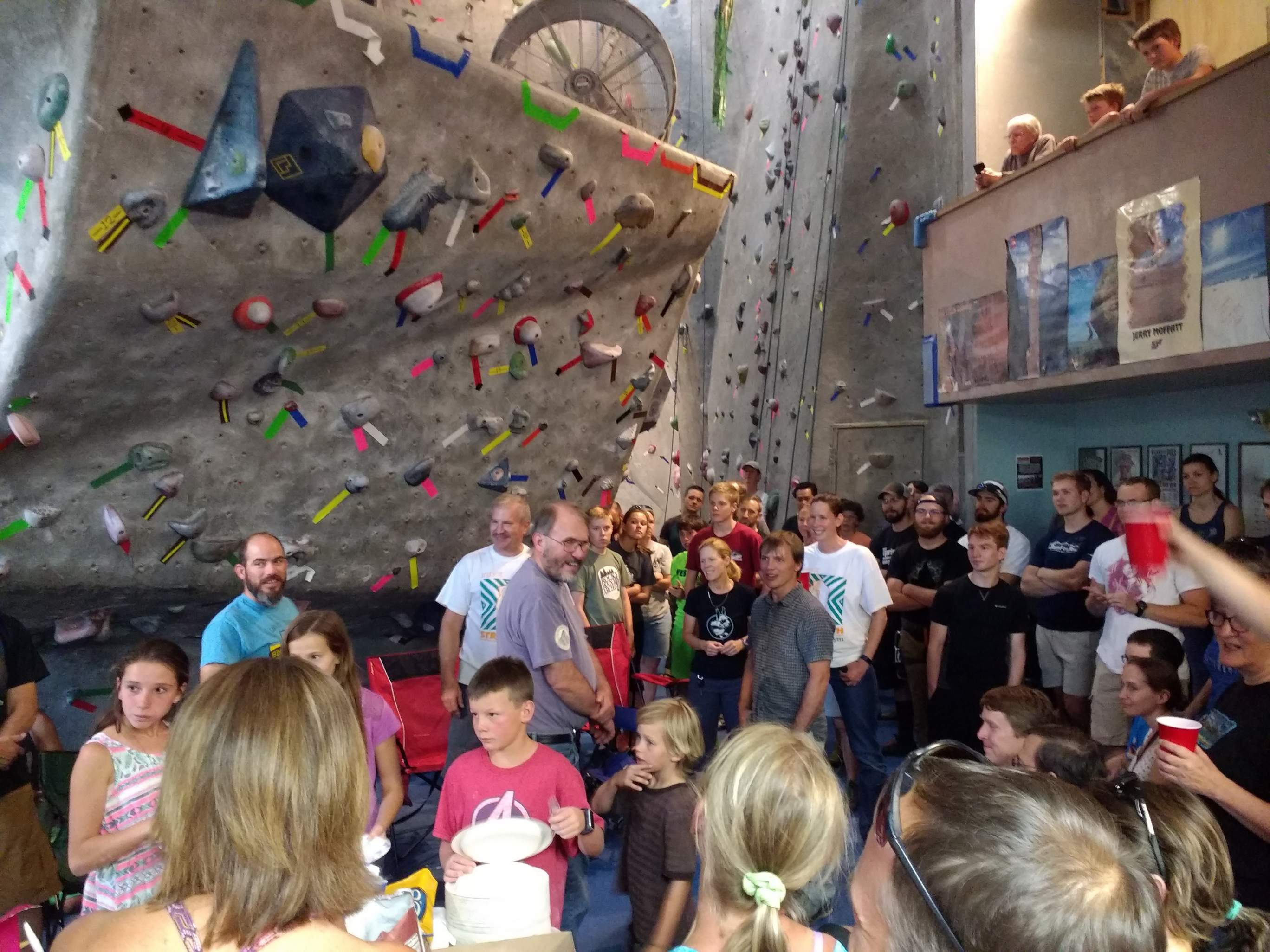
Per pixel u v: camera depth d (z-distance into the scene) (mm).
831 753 5469
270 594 3410
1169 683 2727
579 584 5422
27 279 3242
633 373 5973
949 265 6719
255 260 3576
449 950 1502
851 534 6316
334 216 3639
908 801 843
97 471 3885
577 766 3258
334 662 2699
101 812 2268
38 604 4090
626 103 5312
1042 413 7086
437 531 5270
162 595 4371
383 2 4730
